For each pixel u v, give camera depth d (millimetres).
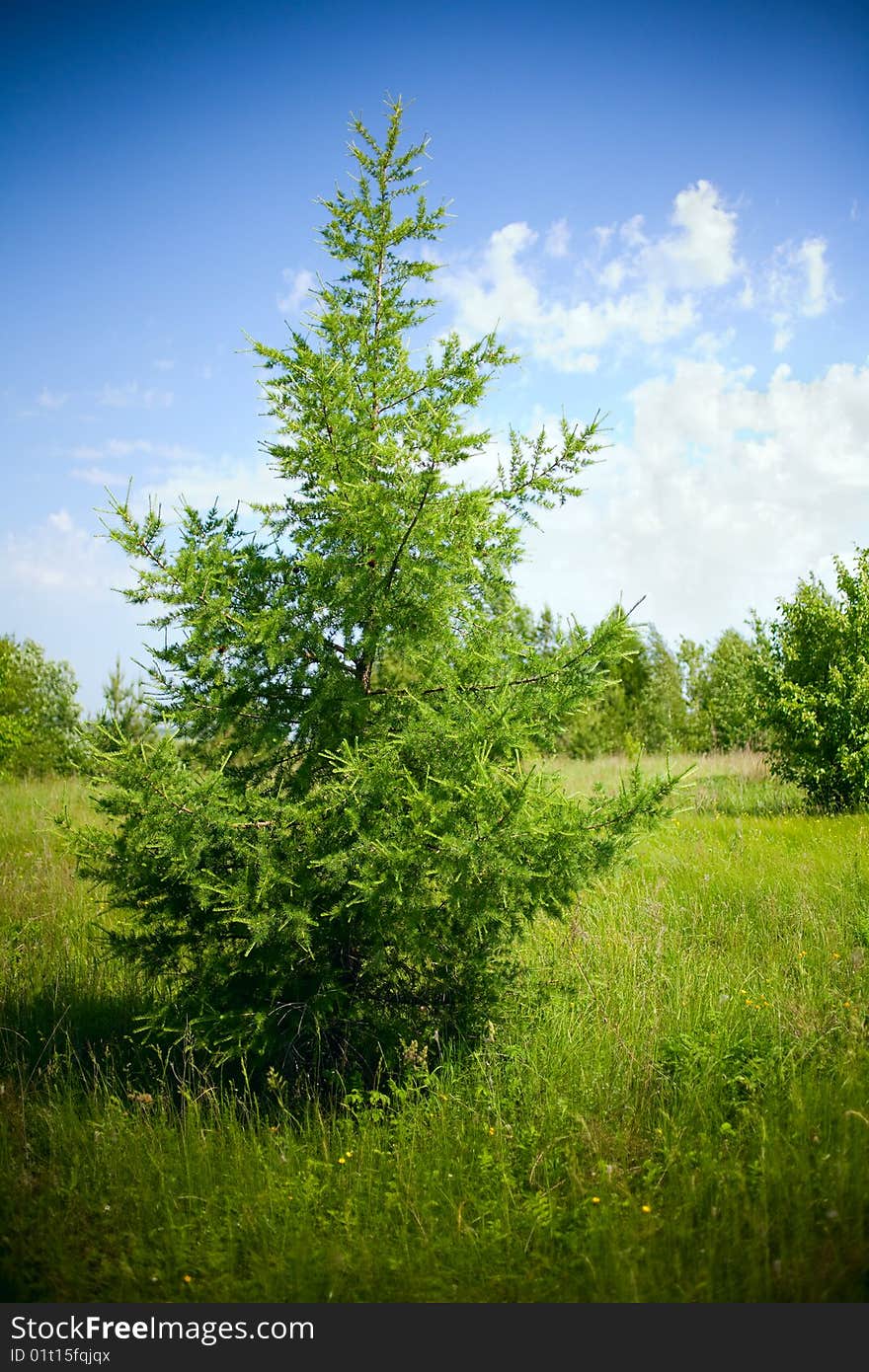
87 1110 4051
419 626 4141
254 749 4203
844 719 11172
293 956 3779
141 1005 4980
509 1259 2988
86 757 3742
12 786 14828
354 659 4250
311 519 4355
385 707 4168
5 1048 4637
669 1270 2873
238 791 4094
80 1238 3209
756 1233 2912
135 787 3535
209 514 4117
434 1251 3049
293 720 4160
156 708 4086
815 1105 3611
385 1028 4059
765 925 6281
